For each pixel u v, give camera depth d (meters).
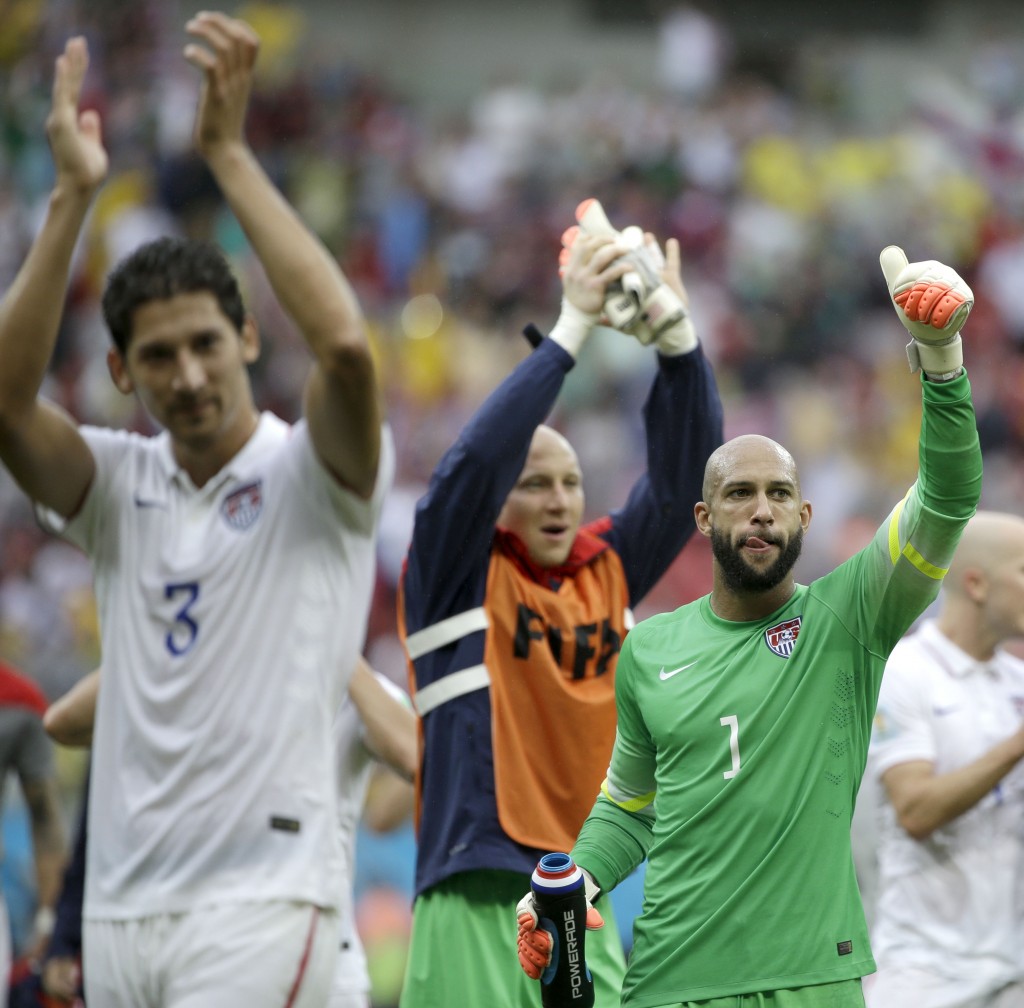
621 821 13.80
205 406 14.19
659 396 17.48
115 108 74.31
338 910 13.89
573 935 12.70
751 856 12.48
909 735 18.50
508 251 70.69
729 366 65.88
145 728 13.96
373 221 72.06
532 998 15.39
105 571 14.70
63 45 76.81
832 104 83.94
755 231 71.31
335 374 13.81
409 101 84.12
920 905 18.30
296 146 75.88
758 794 12.54
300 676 14.02
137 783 13.96
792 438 62.56
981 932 18.03
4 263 70.00
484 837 15.50
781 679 12.79
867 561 12.89
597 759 16.06
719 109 80.06
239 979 13.30
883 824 18.77
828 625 12.91
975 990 17.88
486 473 15.80
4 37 77.25
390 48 86.44
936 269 12.23
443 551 16.02
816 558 57.09
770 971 12.26
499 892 15.62
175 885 13.58
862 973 12.30
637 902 26.11
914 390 64.94
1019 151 80.12
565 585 16.67
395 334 67.00
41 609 51.62
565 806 15.92
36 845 20.75
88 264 67.94
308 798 13.85
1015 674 19.25
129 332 14.14
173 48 77.25
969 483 12.40
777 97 83.94
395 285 70.12
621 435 59.72
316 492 14.30
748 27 86.06
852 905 12.48
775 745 12.65
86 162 14.34
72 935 17.27
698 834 12.67
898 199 74.75
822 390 65.00
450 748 15.86
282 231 14.02
